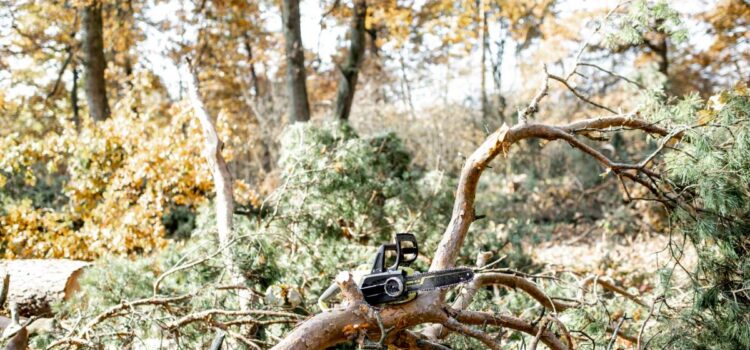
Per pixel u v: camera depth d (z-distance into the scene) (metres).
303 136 6.61
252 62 19.53
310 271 4.96
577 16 13.88
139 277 4.89
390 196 6.54
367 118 18.34
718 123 3.65
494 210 10.87
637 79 11.92
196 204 7.61
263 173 14.48
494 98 18.48
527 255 6.70
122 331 3.84
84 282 4.80
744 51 12.14
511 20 17.38
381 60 21.02
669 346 3.69
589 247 10.48
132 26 16.64
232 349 3.98
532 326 3.25
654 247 9.52
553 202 13.18
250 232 4.84
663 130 4.00
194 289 4.45
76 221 8.23
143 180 7.64
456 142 16.73
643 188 10.12
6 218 7.13
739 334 3.53
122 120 7.60
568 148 14.34
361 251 5.32
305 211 5.73
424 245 6.02
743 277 3.65
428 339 3.18
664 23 4.12
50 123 20.30
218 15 16.06
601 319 3.90
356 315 2.68
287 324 4.24
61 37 17.05
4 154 7.36
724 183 3.44
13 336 2.73
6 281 3.12
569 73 4.24
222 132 7.31
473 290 3.58
